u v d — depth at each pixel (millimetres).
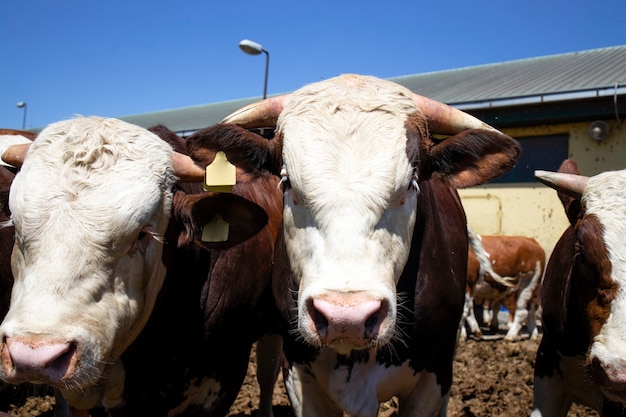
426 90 6695
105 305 1115
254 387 2738
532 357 3432
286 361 1498
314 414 1450
